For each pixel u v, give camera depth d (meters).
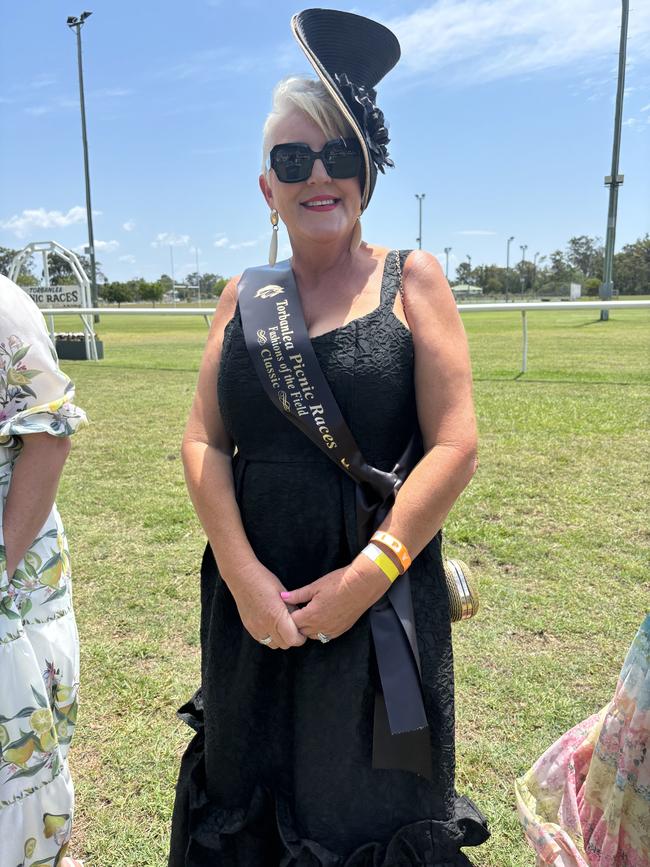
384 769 1.44
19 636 1.44
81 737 2.40
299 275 1.49
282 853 1.54
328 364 1.35
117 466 5.62
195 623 3.12
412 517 1.31
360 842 1.45
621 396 7.98
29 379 1.42
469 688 2.59
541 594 3.28
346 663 1.41
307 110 1.34
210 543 1.55
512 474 5.11
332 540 1.40
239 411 1.42
